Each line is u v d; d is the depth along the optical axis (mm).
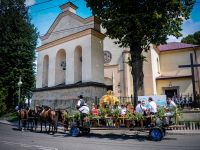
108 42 32062
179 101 24547
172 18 18406
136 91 18281
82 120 15070
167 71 33938
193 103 22734
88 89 22281
